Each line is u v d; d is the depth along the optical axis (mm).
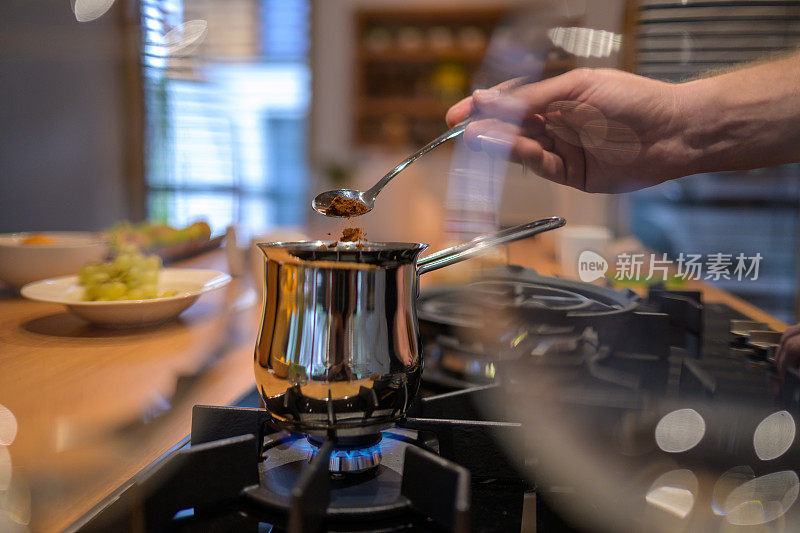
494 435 405
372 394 374
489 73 900
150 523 323
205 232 1504
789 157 753
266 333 394
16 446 433
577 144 762
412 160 606
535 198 1839
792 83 712
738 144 743
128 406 520
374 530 320
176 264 1423
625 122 730
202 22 3584
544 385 518
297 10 3672
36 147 3496
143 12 3328
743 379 562
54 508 343
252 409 414
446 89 3602
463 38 3604
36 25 3375
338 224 1662
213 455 347
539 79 826
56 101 3484
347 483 365
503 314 642
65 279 911
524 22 886
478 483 401
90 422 483
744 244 2463
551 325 625
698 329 682
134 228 1301
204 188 3748
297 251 365
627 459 415
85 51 3422
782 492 376
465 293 822
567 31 832
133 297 831
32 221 3535
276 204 3885
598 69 724
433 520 326
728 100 722
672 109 725
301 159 3818
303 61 3713
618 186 797
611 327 603
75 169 3578
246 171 3832
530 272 827
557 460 409
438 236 1696
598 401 491
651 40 1438
